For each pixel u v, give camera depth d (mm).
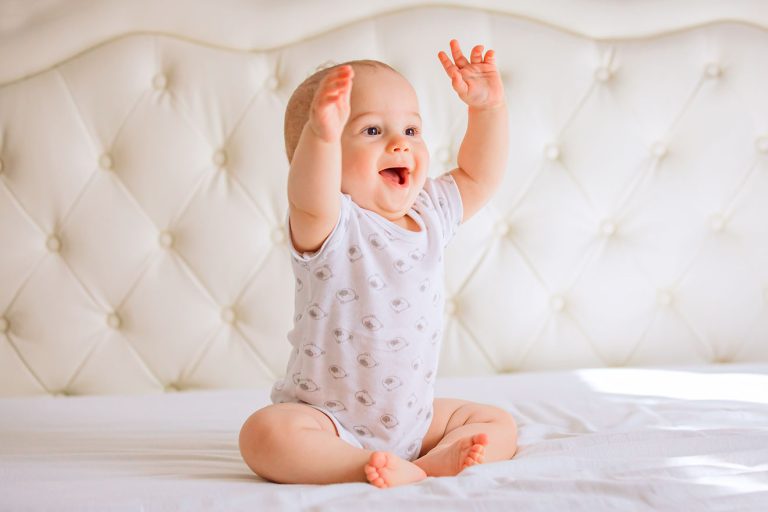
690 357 2098
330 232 1166
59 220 1964
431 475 1141
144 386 1968
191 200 1977
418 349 1221
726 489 972
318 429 1133
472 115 1388
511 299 2029
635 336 2076
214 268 1970
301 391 1219
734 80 2111
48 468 1205
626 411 1516
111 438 1422
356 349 1197
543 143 2070
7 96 1971
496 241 2043
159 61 2010
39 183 1956
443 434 1291
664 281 2084
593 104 2076
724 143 2096
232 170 1992
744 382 1740
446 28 2053
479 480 1026
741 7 2133
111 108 1980
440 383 1835
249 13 2025
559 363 2061
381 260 1198
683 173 2090
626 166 2076
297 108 1298
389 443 1227
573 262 2057
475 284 2020
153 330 1960
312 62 2020
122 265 1959
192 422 1553
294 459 1085
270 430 1101
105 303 1963
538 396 1701
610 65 2102
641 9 2113
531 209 2047
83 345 1953
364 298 1191
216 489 1057
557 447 1241
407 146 1216
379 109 1226
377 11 2061
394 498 960
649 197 2080
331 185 1121
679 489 959
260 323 1973
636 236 2080
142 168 1970
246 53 2021
